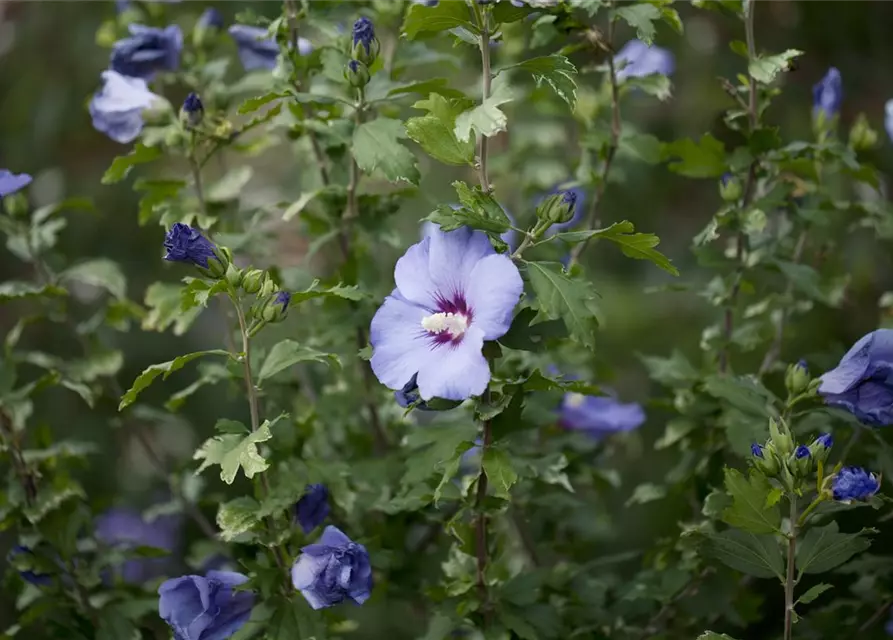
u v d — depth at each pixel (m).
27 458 1.35
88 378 1.43
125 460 1.77
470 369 1.09
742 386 1.26
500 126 1.11
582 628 1.29
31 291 1.35
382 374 1.13
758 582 1.49
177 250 1.16
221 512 1.20
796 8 1.88
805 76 1.91
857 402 1.20
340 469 1.27
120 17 1.52
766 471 1.14
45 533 1.33
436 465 1.17
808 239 1.46
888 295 1.46
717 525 1.28
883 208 1.41
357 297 1.17
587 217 1.56
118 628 1.33
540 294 1.10
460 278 1.12
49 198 1.90
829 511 1.15
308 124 1.30
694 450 1.37
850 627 1.33
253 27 1.40
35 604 1.34
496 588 1.23
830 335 1.63
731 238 1.37
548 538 1.45
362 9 1.36
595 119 1.48
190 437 1.79
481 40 1.14
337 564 1.14
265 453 1.25
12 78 1.92
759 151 1.30
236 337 1.39
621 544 1.61
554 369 1.43
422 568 1.36
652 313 1.78
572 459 1.42
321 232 1.39
